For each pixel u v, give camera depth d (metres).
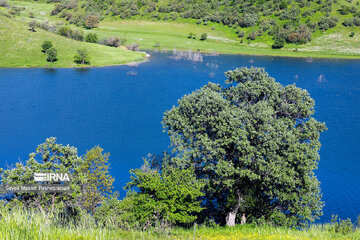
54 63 136.88
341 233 20.25
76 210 24.73
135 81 118.69
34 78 118.38
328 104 95.31
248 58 168.00
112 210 25.22
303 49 187.50
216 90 39.91
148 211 22.22
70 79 119.19
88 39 178.88
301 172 30.47
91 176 31.08
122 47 176.00
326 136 72.06
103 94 102.88
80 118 80.88
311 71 138.62
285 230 22.25
